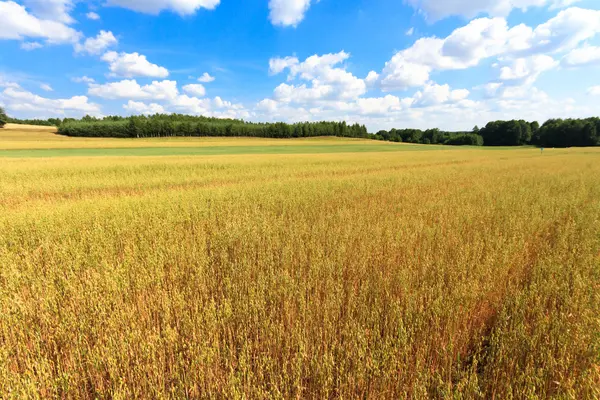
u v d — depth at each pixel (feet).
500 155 142.41
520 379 7.00
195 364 7.48
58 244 15.43
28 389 6.64
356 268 13.02
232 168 68.64
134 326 8.70
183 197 28.73
